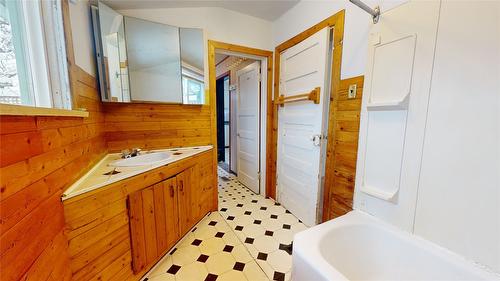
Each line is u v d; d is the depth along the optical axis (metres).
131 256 1.32
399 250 1.21
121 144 1.93
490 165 0.90
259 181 2.99
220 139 4.98
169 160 1.64
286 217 2.32
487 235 0.93
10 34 0.80
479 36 0.91
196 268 1.55
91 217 1.05
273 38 2.52
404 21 1.17
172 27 1.99
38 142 0.76
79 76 1.25
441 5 1.02
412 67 1.15
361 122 1.47
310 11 1.93
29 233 0.68
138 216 1.34
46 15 0.96
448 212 1.05
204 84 2.22
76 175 1.11
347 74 1.59
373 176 1.41
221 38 2.25
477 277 0.92
